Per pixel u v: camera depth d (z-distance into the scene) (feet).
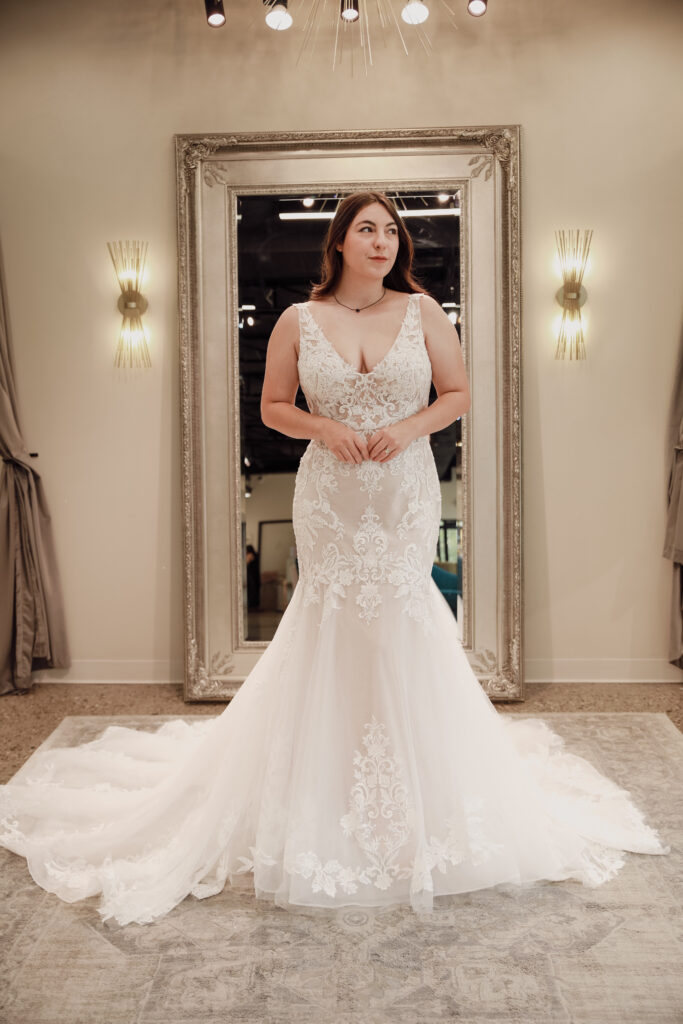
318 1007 6.75
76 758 10.78
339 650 8.32
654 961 7.26
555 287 14.29
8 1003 6.85
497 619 14.30
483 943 7.52
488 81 14.03
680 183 14.06
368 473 8.33
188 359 14.14
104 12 14.12
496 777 8.43
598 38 13.92
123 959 7.39
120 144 14.28
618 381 14.38
